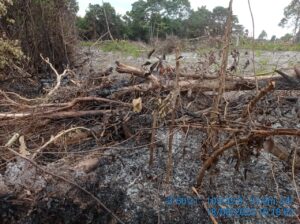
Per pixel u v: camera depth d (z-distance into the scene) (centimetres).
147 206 170
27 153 182
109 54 734
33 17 518
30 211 137
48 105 245
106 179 188
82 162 179
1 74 407
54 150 216
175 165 206
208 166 163
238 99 241
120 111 233
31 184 147
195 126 167
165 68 242
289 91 266
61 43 551
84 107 255
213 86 236
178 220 162
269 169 205
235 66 233
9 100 263
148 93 238
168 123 197
